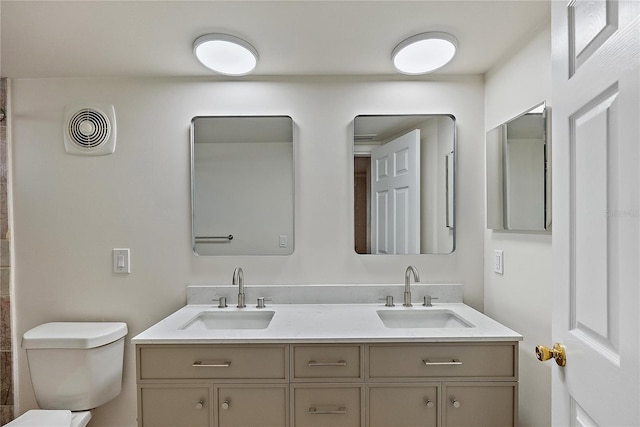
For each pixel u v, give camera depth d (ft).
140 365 3.99
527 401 4.39
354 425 3.98
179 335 4.06
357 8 4.00
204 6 3.93
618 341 1.90
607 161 2.01
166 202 5.50
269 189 5.56
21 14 3.98
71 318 5.48
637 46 1.72
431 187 5.54
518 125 4.49
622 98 1.85
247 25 4.27
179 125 5.50
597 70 2.10
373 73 5.49
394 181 5.56
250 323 5.20
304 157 5.56
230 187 5.54
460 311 5.10
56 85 5.48
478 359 3.99
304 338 3.97
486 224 5.41
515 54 4.65
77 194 5.49
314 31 4.41
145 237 5.49
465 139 5.52
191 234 5.52
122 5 3.88
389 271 5.56
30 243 5.48
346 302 5.49
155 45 4.64
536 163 4.11
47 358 4.80
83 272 5.49
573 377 2.41
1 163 5.41
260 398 3.99
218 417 3.99
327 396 3.99
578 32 2.36
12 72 5.27
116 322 5.45
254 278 5.53
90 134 5.45
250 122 5.54
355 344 3.99
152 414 3.98
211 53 4.69
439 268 5.55
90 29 4.28
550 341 3.98
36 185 5.48
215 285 5.50
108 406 5.44
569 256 2.48
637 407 1.74
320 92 5.53
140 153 5.49
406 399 3.98
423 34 4.41
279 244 5.56
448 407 3.97
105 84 5.49
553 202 2.72
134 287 5.48
